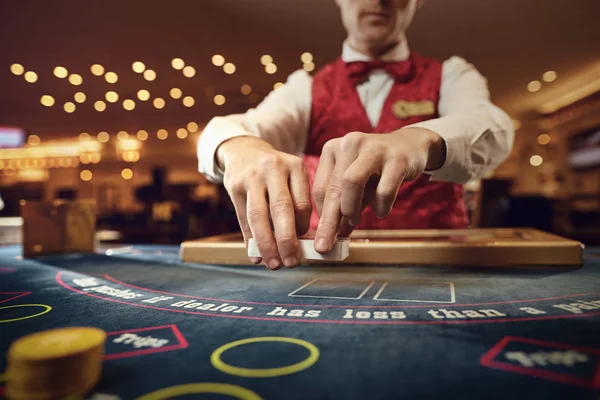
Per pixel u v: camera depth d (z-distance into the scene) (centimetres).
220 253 93
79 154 1123
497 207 316
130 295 63
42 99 636
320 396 28
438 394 28
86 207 121
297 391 29
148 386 30
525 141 849
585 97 627
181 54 476
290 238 52
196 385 30
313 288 66
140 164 1207
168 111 719
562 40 439
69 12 374
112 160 1192
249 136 79
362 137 56
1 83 562
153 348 39
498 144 96
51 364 29
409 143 60
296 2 361
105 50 459
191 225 427
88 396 29
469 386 29
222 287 68
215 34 423
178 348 39
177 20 392
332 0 357
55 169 1230
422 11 371
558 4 361
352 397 28
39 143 991
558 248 77
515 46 455
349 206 52
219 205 441
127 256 113
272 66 518
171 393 29
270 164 58
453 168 85
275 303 56
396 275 76
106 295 63
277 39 436
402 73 123
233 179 62
